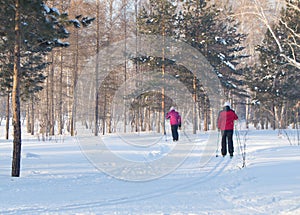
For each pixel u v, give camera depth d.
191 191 8.48
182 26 34.06
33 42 12.66
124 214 6.44
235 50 39.03
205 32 33.62
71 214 6.47
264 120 59.75
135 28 36.12
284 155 13.82
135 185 9.48
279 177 9.53
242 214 6.34
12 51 14.22
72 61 36.94
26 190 8.88
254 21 17.08
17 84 11.63
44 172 12.02
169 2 33.44
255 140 22.89
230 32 40.19
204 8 34.78
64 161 14.75
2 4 11.07
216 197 7.75
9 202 7.48
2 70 16.34
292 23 22.33
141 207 6.95
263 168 11.04
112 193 8.41
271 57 35.53
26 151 18.78
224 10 19.50
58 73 40.41
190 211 6.58
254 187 8.54
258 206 6.85
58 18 12.34
